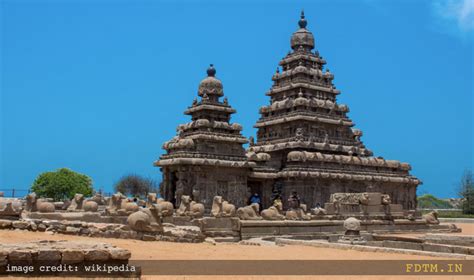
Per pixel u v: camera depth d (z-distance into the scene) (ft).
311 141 234.17
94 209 151.53
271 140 249.96
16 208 94.22
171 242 92.94
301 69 250.57
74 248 49.57
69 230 89.30
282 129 248.93
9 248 47.73
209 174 199.82
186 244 92.27
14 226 86.53
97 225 91.61
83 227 90.38
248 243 109.70
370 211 175.11
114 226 91.86
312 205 219.00
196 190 194.08
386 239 132.98
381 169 249.55
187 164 195.00
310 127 242.37
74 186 267.39
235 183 206.39
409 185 259.39
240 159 208.23
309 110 244.01
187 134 211.00
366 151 262.67
